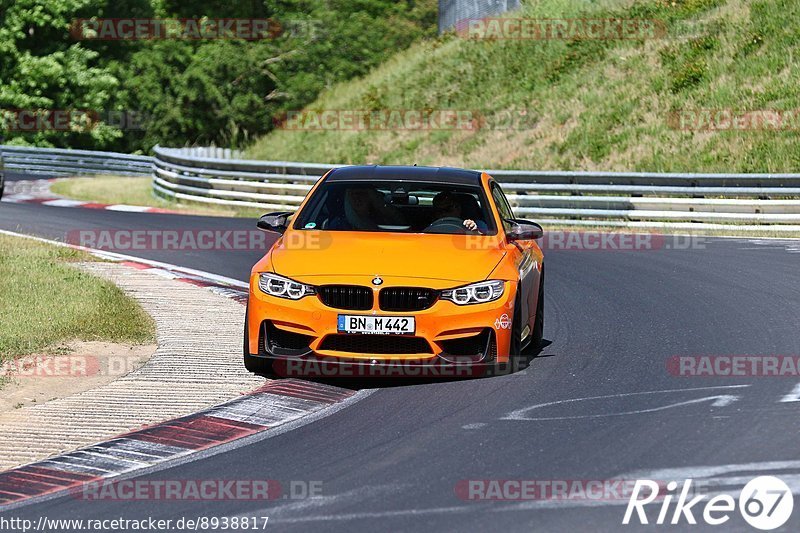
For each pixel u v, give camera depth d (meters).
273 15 190.38
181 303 44.31
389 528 19.16
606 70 117.38
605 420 26.30
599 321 40.44
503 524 19.23
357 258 31.05
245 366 32.06
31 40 174.75
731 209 71.44
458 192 34.69
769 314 40.69
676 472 22.08
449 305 29.98
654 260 57.31
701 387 29.62
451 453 23.84
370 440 25.12
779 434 24.66
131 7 182.12
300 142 135.62
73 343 36.31
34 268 50.66
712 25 115.56
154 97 168.62
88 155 138.25
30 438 25.84
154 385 30.83
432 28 199.88
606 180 76.38
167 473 22.97
